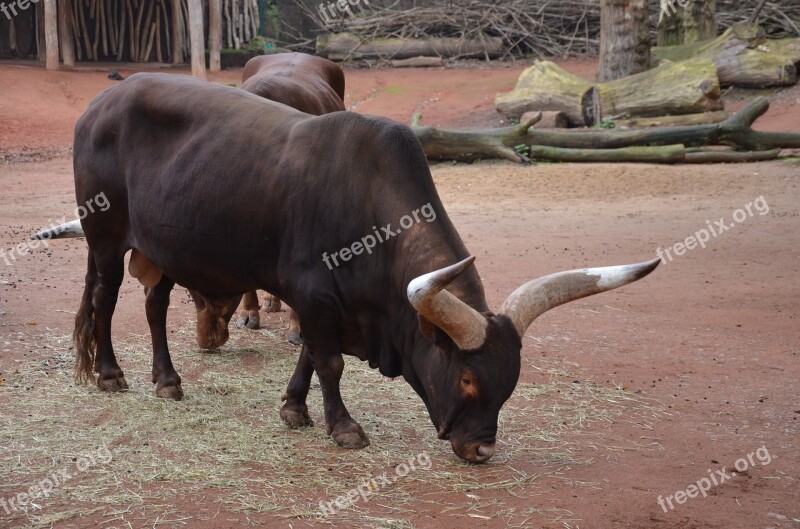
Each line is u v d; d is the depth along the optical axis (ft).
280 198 16.74
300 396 18.21
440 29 95.40
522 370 22.16
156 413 18.66
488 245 37.32
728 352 23.88
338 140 16.72
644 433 18.25
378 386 20.76
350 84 86.53
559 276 15.15
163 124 18.45
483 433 14.79
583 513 14.56
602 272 14.94
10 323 24.56
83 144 19.71
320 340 16.85
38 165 61.57
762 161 57.47
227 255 17.52
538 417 19.02
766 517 14.60
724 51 72.49
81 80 82.23
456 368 14.76
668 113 65.00
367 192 16.35
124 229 19.49
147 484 15.33
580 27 94.22
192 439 17.35
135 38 91.56
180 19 92.68
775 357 23.44
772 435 18.20
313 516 14.29
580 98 67.41
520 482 15.70
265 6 98.53
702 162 57.57
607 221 42.88
